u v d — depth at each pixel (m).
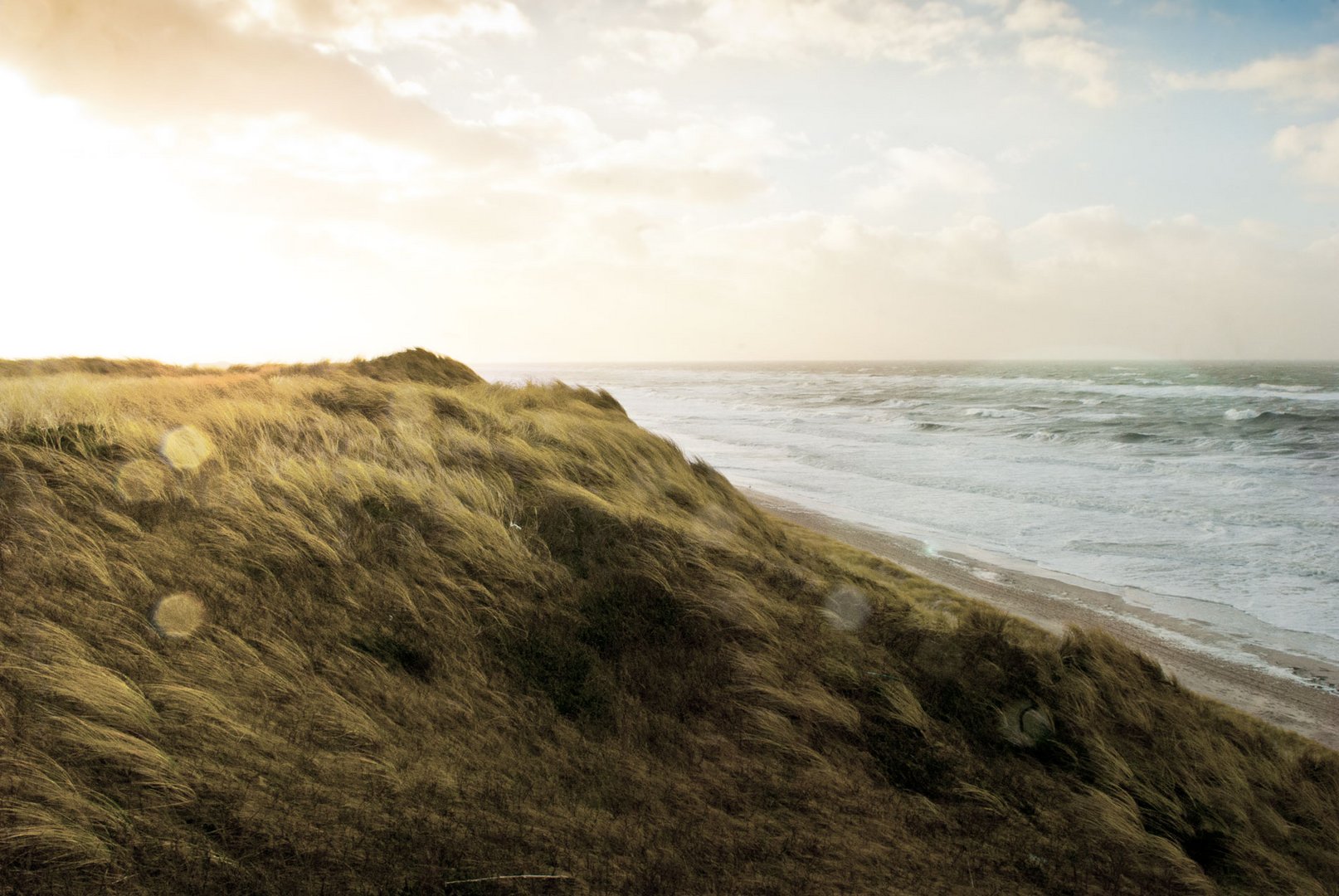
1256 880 4.44
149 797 2.71
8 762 2.63
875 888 3.30
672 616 5.60
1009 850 3.97
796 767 4.32
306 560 4.96
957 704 5.62
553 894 2.72
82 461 5.66
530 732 3.98
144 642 3.67
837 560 12.15
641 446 11.67
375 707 3.77
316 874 2.54
